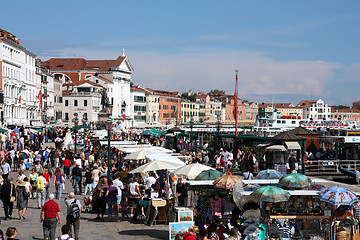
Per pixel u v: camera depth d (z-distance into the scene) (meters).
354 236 19.09
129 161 43.66
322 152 53.50
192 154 47.78
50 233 20.06
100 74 183.50
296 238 19.45
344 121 88.81
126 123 192.88
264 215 19.33
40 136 72.44
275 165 39.66
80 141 78.25
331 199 18.42
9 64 103.31
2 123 93.94
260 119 94.62
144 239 21.91
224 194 22.20
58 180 33.72
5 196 26.03
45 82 137.62
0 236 16.89
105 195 26.08
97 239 21.95
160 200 24.66
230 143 56.44
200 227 21.94
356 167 46.06
